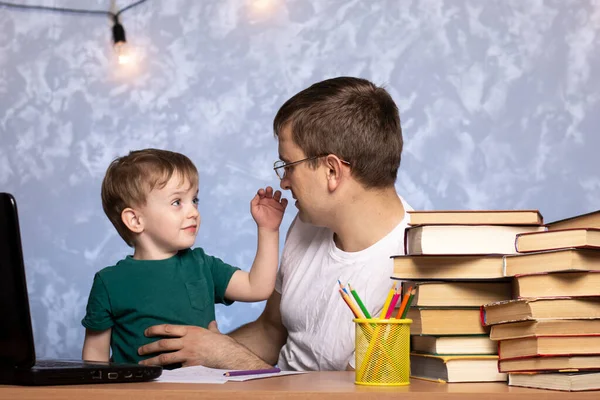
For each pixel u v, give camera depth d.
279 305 1.87
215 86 3.60
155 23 3.64
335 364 1.61
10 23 3.67
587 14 3.51
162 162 1.74
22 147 3.64
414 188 3.46
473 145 3.48
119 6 3.65
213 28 3.62
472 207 3.46
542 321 1.02
